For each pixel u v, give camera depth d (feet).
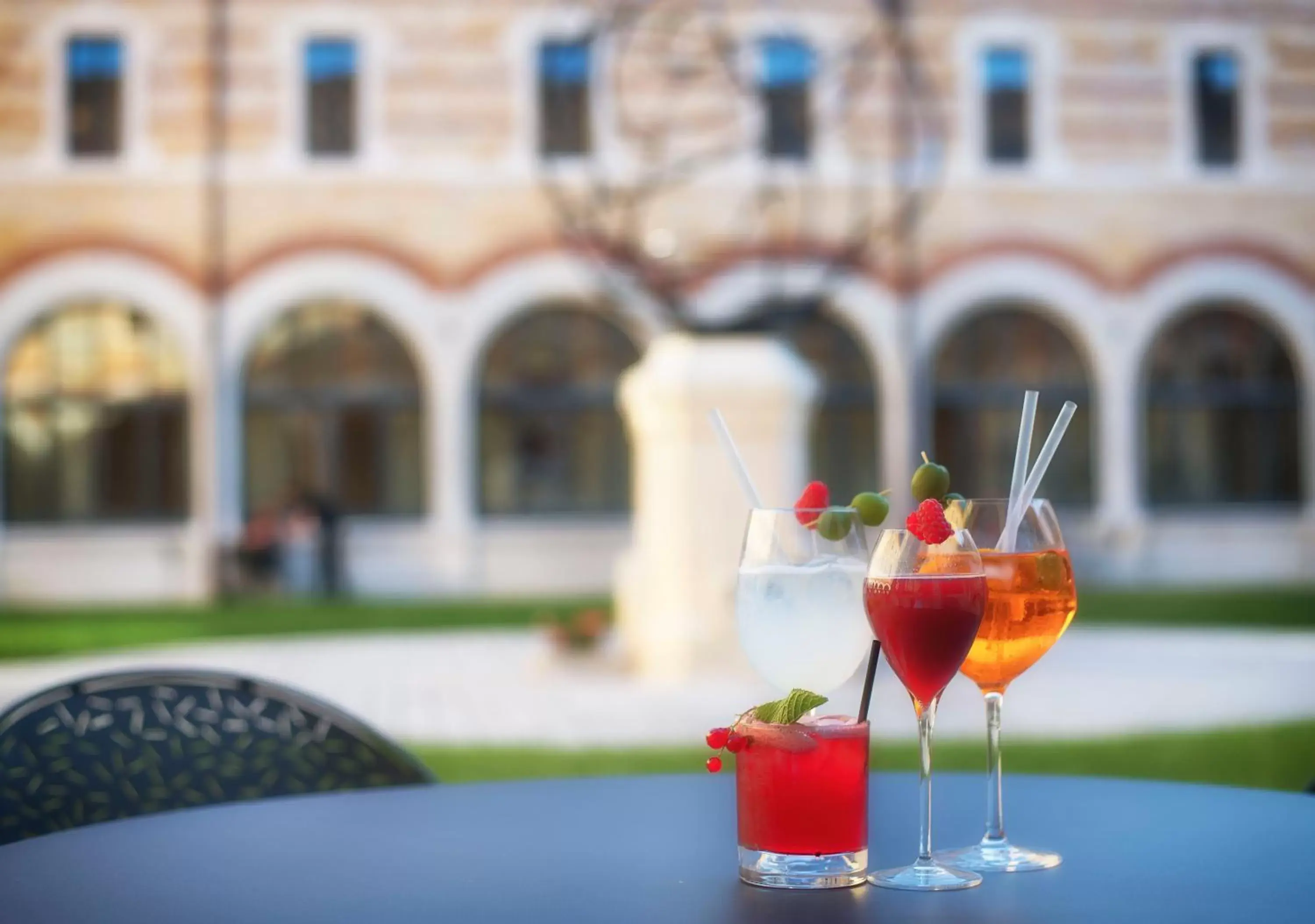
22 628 43.96
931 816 6.07
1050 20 58.85
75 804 7.33
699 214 57.67
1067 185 58.75
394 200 57.00
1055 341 60.18
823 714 5.43
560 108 58.03
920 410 58.13
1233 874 5.00
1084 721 24.12
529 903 4.76
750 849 5.00
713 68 57.52
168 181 56.29
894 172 57.98
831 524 5.78
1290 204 59.77
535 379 58.65
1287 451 60.90
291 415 57.82
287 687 7.99
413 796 6.61
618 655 31.76
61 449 57.16
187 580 56.03
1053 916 4.53
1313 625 41.78
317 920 4.60
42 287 55.93
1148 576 59.00
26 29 56.03
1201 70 60.13
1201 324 60.90
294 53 56.90
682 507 28.14
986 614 5.56
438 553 56.90
